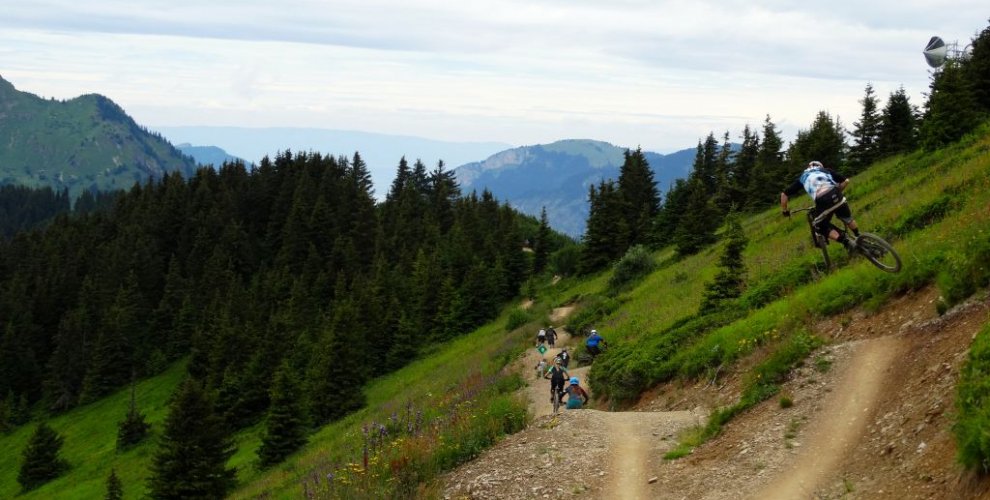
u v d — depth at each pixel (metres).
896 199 24.66
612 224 73.00
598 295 51.53
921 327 11.17
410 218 119.19
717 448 10.58
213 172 144.88
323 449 35.47
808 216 11.76
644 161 91.81
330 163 140.50
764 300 19.69
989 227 11.74
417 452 12.80
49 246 126.44
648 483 10.12
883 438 8.55
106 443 68.94
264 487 32.34
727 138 87.00
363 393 55.09
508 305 76.75
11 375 95.12
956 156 28.86
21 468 63.00
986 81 40.28
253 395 61.97
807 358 12.30
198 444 36.94
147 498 40.69
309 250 98.75
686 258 49.41
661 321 26.33
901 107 55.03
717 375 15.38
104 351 88.00
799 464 8.96
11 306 106.38
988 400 6.72
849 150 57.66
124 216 135.25
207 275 100.75
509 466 11.68
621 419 13.59
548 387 25.66
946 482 6.73
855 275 14.98
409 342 64.38
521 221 131.12
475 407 21.05
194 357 79.56
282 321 73.81
